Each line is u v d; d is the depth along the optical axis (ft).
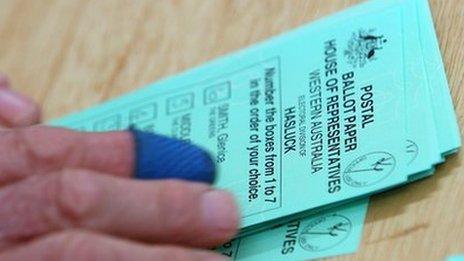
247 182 1.30
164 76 1.54
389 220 1.20
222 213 1.16
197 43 1.55
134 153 1.21
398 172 1.20
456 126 1.21
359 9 1.39
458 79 1.26
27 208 1.15
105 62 1.62
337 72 1.33
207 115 1.42
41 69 1.67
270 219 1.25
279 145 1.31
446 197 1.19
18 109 1.44
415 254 1.17
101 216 1.13
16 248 1.11
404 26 1.32
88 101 1.59
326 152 1.26
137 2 1.66
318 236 1.23
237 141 1.35
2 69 1.71
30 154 1.22
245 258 1.25
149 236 1.15
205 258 1.11
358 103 1.28
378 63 1.30
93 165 1.21
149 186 1.16
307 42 1.40
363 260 1.19
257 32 1.50
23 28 1.75
